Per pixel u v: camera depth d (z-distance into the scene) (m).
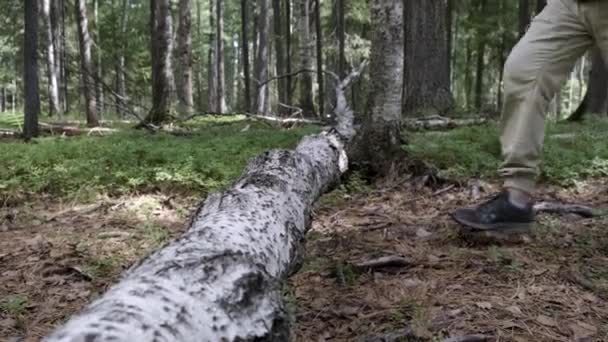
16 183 6.23
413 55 13.23
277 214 2.63
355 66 27.25
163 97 12.93
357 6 26.28
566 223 4.32
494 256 3.50
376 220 4.69
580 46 3.43
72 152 7.66
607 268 3.36
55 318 3.17
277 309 1.83
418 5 13.14
